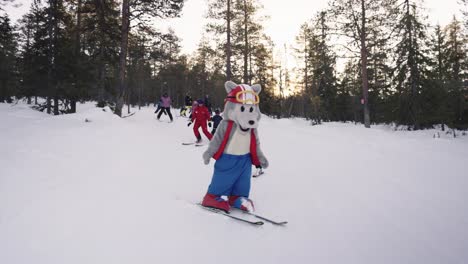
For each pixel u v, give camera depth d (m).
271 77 37.16
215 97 59.94
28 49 20.33
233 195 4.29
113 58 19.11
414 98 21.89
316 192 5.10
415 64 21.84
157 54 18.73
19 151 6.20
